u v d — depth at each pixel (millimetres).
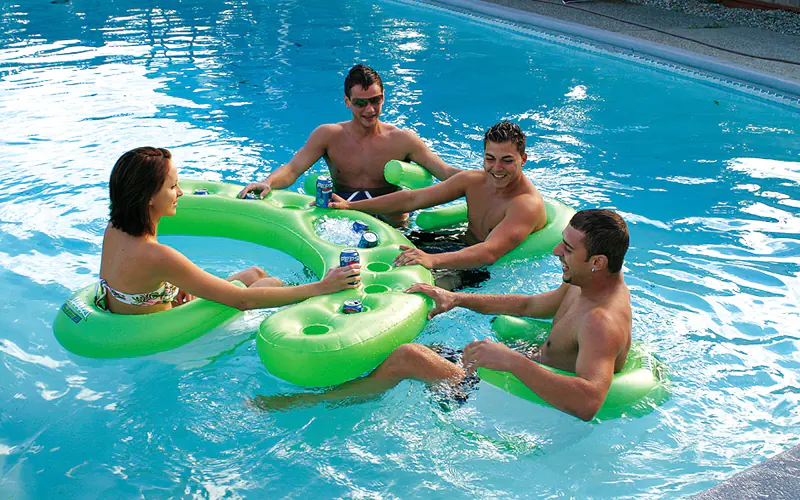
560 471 2316
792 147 5520
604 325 2518
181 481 2285
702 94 6859
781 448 2402
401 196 4180
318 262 3635
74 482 2281
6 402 2664
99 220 4223
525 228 3814
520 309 3174
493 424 2521
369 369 2795
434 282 3512
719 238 4039
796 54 7418
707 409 2607
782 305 3322
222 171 4977
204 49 8516
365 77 4363
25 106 6312
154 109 6336
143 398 2697
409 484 2270
